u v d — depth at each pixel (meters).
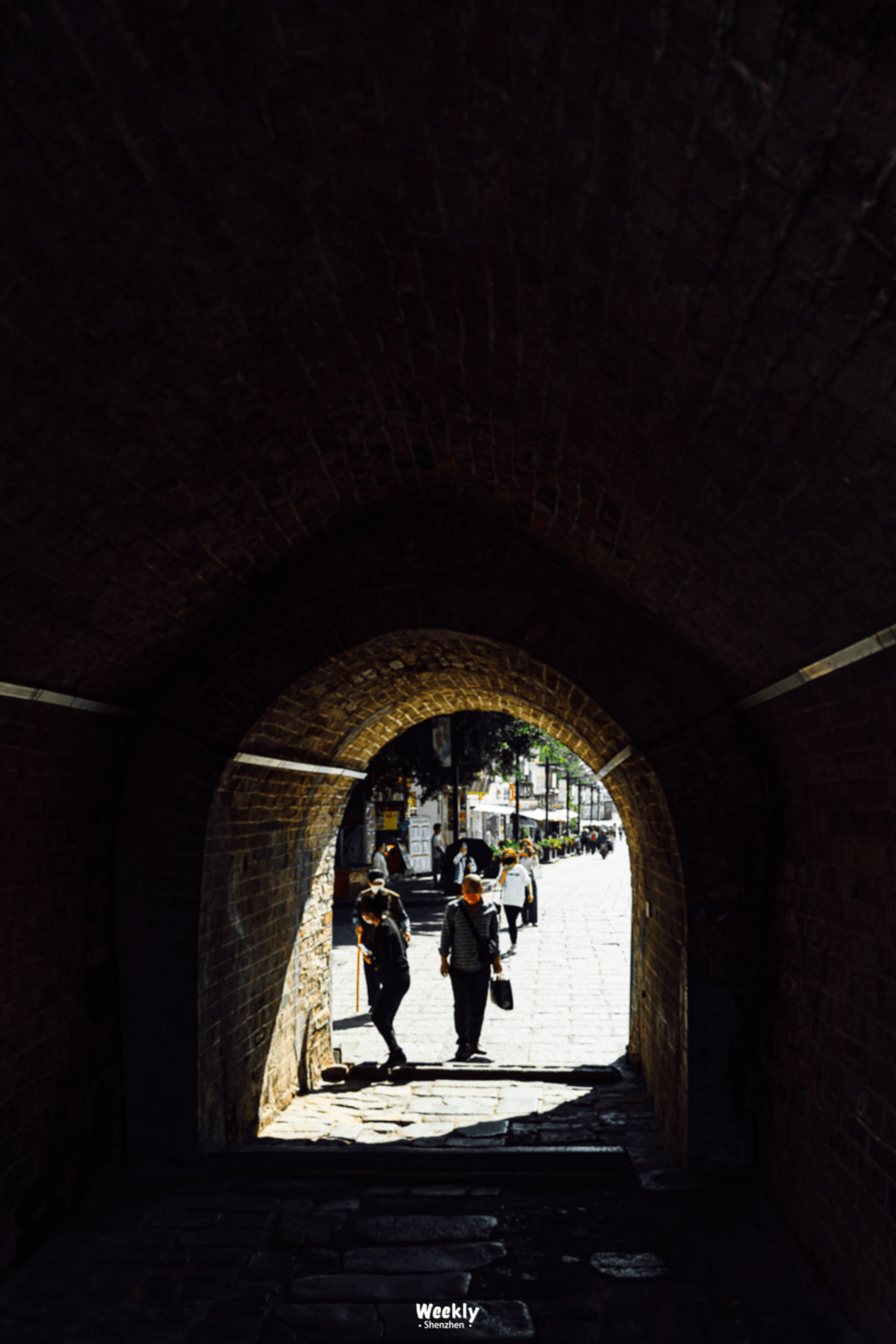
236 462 4.77
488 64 2.25
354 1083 9.38
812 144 1.88
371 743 10.82
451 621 6.55
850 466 2.80
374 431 5.28
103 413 3.76
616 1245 5.20
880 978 3.99
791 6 1.62
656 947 7.79
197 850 6.51
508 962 16.52
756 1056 6.01
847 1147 4.26
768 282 2.36
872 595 3.27
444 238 3.17
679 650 6.31
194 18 2.31
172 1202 5.91
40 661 4.90
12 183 2.63
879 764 4.02
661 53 1.91
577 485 4.76
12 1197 4.96
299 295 3.70
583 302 3.06
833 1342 4.07
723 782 6.20
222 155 2.84
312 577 6.65
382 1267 5.02
